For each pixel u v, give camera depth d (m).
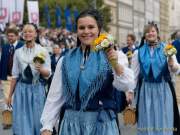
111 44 4.52
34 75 8.02
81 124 4.75
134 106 8.01
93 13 4.73
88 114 4.74
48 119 4.84
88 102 4.71
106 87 4.69
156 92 7.84
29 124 8.02
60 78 4.84
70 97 4.74
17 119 8.03
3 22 23.31
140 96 7.91
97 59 4.67
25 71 8.02
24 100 8.05
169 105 7.84
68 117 4.80
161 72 7.79
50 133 4.83
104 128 4.71
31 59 8.02
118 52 4.77
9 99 8.24
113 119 4.76
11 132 10.12
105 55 4.65
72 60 4.75
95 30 4.71
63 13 51.53
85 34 4.70
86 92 4.66
